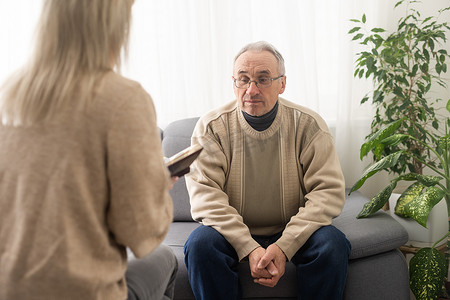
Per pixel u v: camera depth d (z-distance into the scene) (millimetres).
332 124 2600
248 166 1848
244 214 1872
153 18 2504
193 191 1845
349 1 2447
